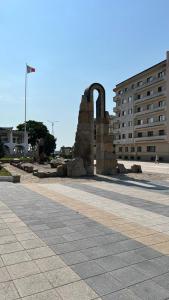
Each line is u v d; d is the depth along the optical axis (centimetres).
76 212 848
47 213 831
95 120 2297
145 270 455
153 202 1024
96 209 893
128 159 7100
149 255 518
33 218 771
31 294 380
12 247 549
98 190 1316
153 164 4562
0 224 709
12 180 1630
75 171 2000
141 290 394
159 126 5772
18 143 8881
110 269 457
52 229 670
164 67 5647
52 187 1397
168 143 5650
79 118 2130
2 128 8575
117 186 1477
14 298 370
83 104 2127
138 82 6688
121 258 502
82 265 471
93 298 372
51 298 371
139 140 6450
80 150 2108
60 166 2002
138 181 1744
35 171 2147
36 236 617
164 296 379
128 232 655
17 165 3184
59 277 428
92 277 429
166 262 488
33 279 421
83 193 1219
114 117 7825
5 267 461
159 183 1645
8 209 879
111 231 661
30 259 493
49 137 8769
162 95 5653
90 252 528
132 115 6819
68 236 620
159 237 621
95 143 2405
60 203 984
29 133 8638
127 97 7075
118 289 395
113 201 1037
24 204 960
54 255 512
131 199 1084
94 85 2164
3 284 407
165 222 746
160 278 429
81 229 674
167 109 5538
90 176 2016
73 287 399
